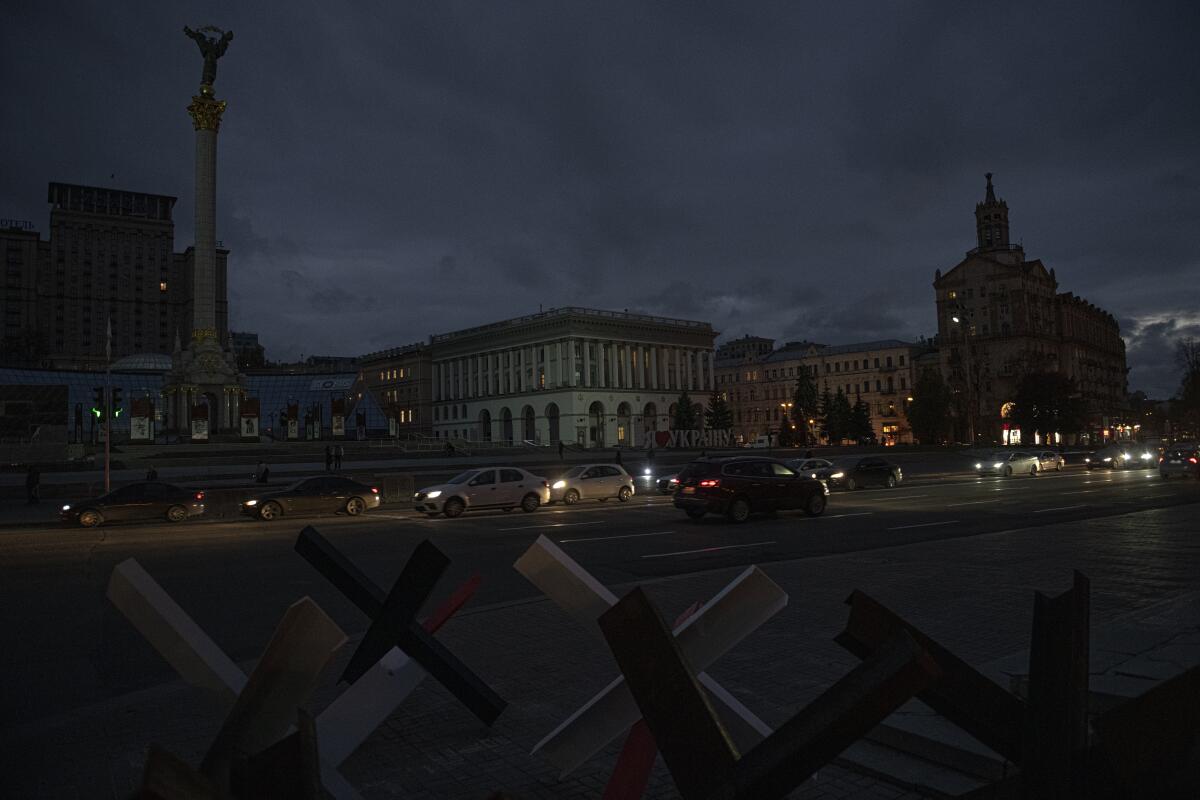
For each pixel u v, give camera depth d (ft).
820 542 50.62
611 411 361.30
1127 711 6.56
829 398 319.68
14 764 15.75
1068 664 7.31
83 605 34.40
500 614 29.12
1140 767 6.31
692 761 6.69
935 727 14.70
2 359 416.26
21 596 36.55
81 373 277.85
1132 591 30.68
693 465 67.87
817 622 26.07
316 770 5.53
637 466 170.60
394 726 17.38
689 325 396.37
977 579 34.09
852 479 109.70
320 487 82.94
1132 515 62.39
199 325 229.04
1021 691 16.10
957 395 307.99
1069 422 288.71
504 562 44.34
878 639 7.84
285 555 49.44
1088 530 52.44
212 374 229.66
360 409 318.86
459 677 13.16
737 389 462.60
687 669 6.97
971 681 8.04
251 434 213.66
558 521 68.49
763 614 9.50
